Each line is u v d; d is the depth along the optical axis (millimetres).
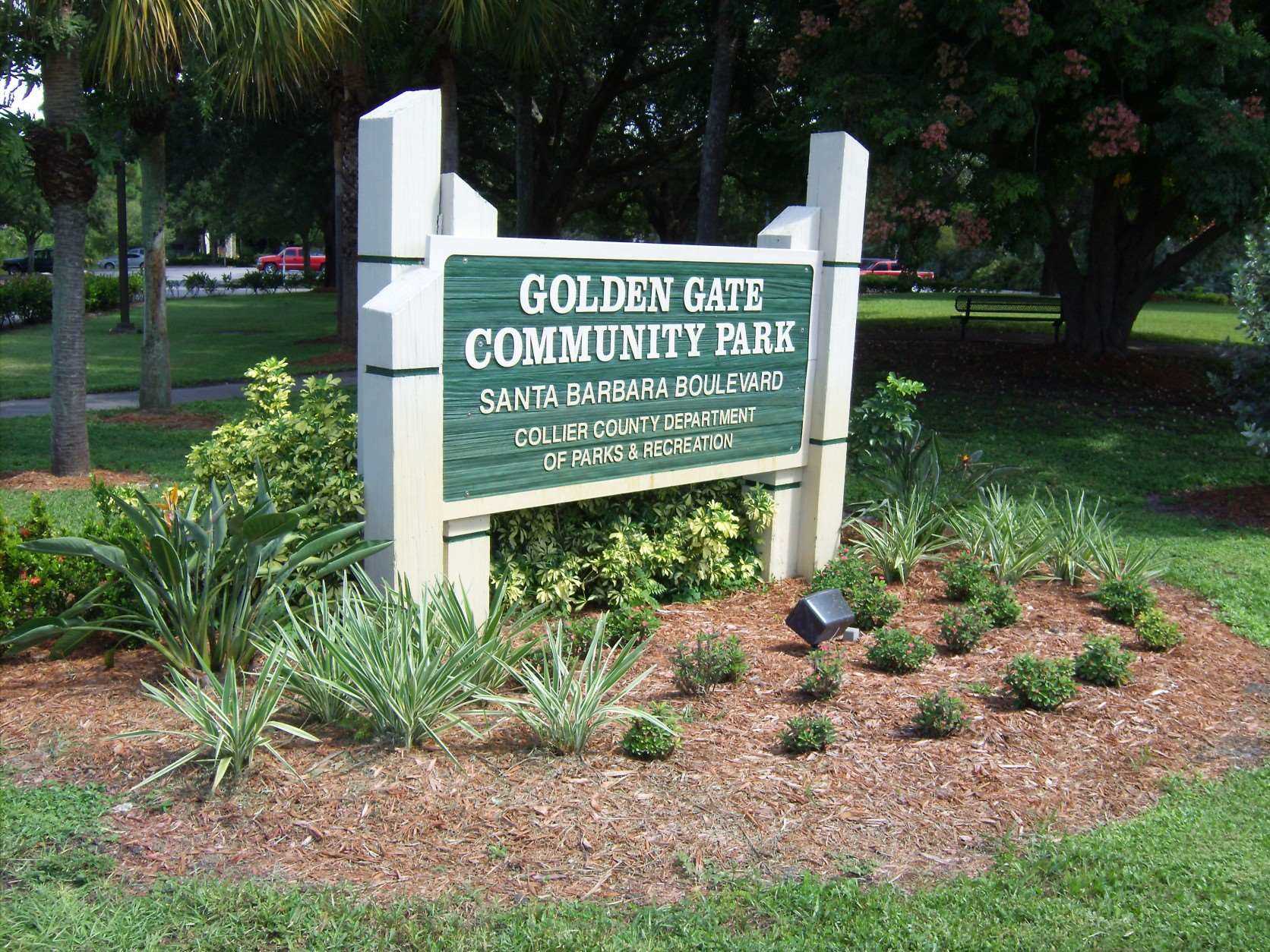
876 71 12500
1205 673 5637
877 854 3719
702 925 3254
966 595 6699
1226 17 11164
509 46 12047
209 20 7508
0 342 23094
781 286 6633
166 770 3814
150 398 13445
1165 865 3705
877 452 8117
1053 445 12219
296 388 15844
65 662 5145
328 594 5191
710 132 15148
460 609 4719
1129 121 11422
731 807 3949
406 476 4996
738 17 14672
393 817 3748
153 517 4992
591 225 40219
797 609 5203
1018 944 3230
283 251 65500
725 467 6543
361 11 10258
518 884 3426
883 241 12453
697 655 5004
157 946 3076
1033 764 4453
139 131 12273
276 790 3885
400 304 4824
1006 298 22438
